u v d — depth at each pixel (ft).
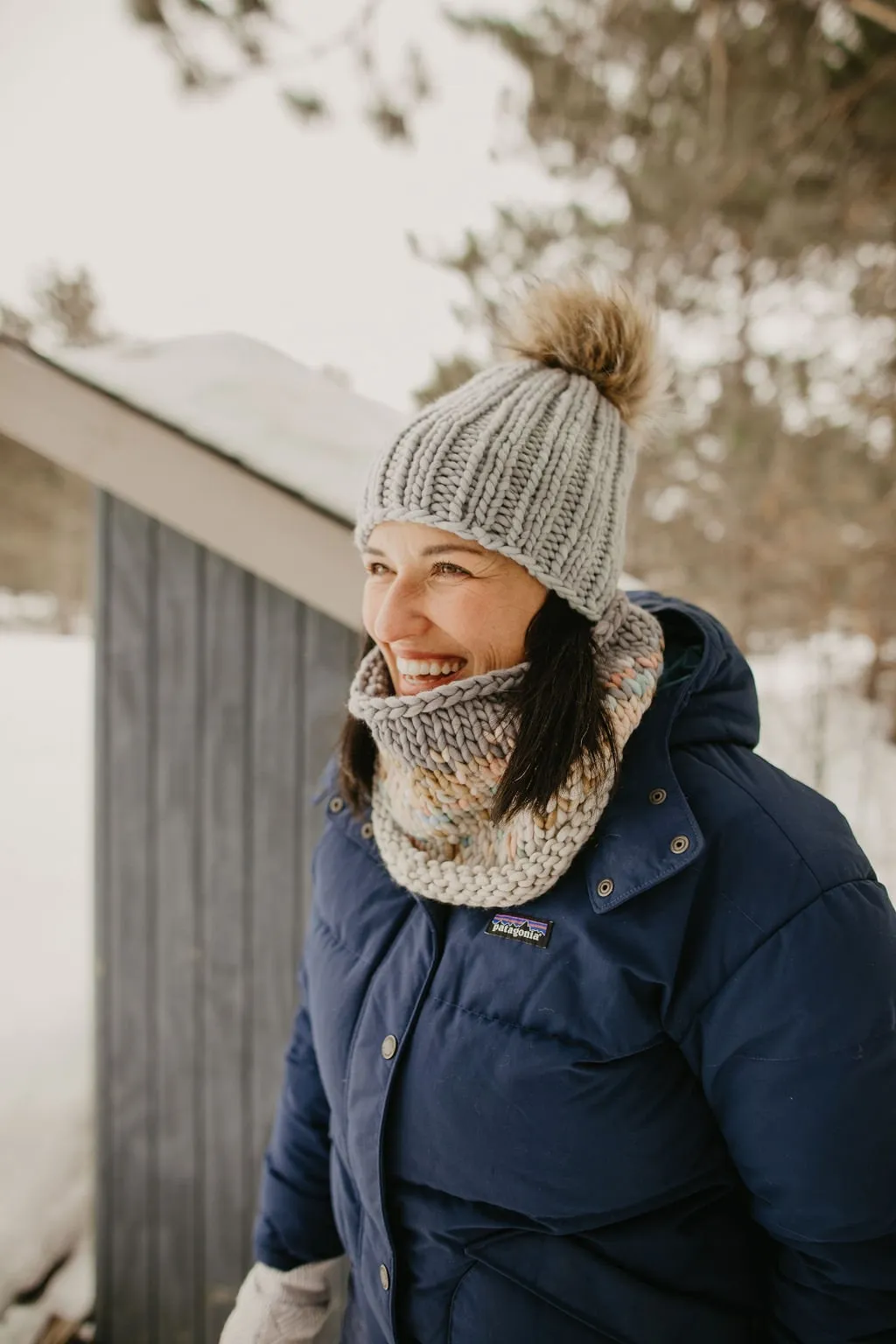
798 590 18.54
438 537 2.44
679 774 2.42
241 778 5.55
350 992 2.77
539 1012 2.33
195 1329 5.65
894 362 16.96
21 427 5.21
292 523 4.86
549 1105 2.31
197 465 4.99
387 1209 2.57
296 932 5.49
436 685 2.56
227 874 5.59
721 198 14.56
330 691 5.37
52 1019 7.87
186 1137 5.69
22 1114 6.65
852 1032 2.08
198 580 5.56
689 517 19.92
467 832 2.58
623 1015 2.24
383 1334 2.76
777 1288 2.37
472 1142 2.39
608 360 2.80
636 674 2.44
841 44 13.50
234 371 5.84
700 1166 2.38
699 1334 2.40
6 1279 5.51
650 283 16.85
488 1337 2.43
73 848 12.43
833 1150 2.09
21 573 53.01
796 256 15.57
